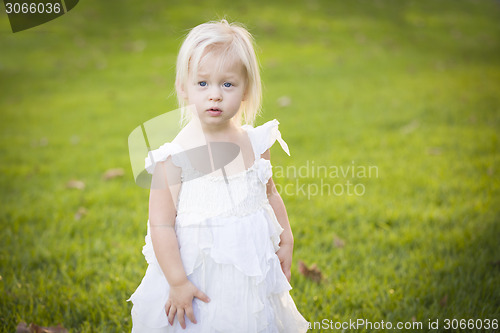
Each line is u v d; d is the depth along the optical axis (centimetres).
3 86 761
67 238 332
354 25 1105
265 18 1101
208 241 169
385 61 870
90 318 247
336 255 305
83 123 607
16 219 361
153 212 170
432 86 727
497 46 1009
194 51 166
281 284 184
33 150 525
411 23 1161
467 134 534
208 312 170
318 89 713
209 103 166
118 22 1080
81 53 917
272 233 185
